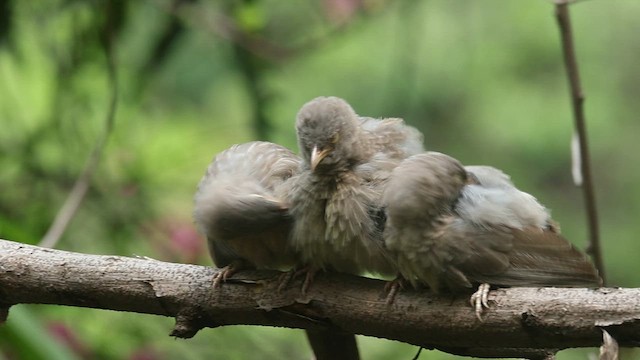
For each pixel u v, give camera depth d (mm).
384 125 7754
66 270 7070
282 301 6910
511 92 17734
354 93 16234
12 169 11500
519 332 6312
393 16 16484
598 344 6148
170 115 12742
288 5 14195
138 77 11875
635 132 18266
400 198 6539
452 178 6625
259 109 11992
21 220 11297
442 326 6555
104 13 11227
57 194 11445
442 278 6590
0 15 11398
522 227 6699
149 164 11477
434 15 16922
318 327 6910
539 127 17578
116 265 7070
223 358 10875
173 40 11867
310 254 7141
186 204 11453
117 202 11336
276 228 7219
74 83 11648
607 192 18141
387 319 6703
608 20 18844
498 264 6539
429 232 6551
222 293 6961
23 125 11758
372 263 7086
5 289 7117
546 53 17969
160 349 10734
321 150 7211
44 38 11812
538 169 17672
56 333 10305
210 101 13711
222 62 13094
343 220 7031
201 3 11766
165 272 7039
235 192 7070
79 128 11594
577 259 6746
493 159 17500
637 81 18500
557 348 6328
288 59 11953
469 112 17359
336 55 16469
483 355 7004
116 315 10656
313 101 7652
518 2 18188
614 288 6184
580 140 8492
